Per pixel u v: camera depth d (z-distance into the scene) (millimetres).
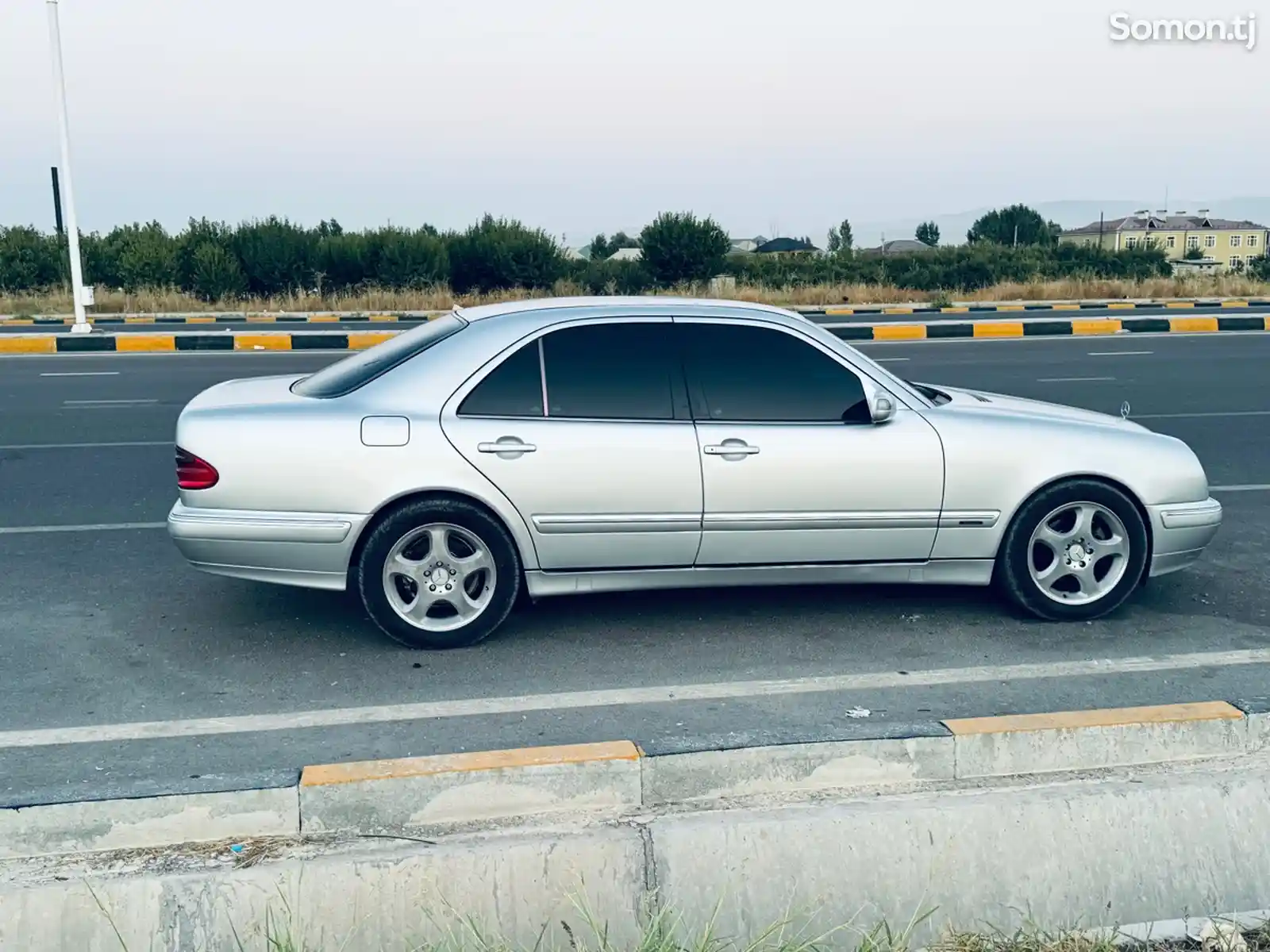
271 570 5434
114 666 5410
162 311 32062
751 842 3676
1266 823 3953
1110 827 3861
